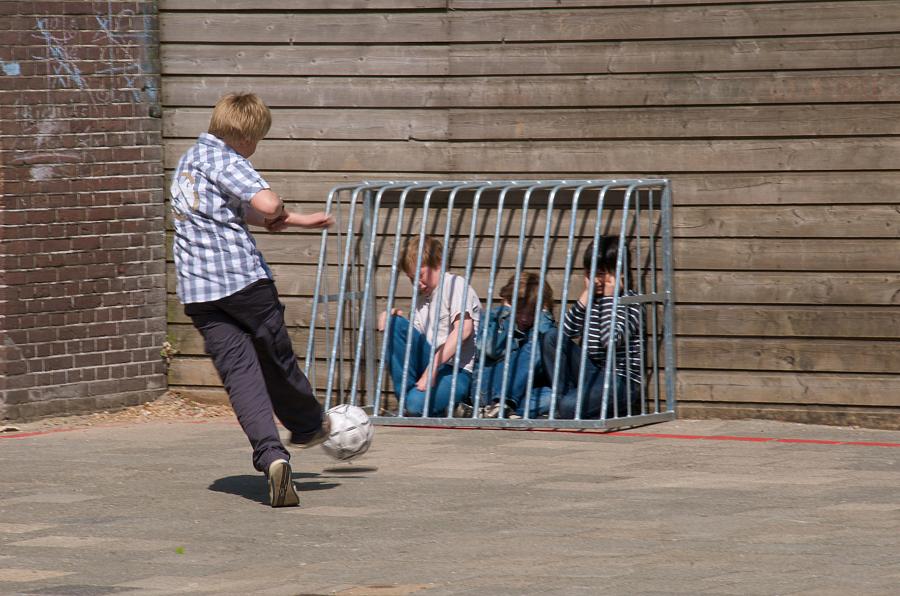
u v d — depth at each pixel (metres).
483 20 25.33
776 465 19.91
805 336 23.84
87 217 26.12
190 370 27.31
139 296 26.94
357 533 15.84
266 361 17.89
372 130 26.14
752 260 24.05
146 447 22.62
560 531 15.70
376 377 26.30
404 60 25.88
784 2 23.64
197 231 17.50
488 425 23.86
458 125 25.64
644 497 17.59
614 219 24.95
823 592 12.69
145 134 26.83
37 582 13.84
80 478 19.61
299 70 26.42
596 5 24.66
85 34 25.97
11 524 16.62
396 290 26.38
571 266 24.42
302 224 17.77
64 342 25.97
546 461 20.53
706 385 24.41
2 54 24.98
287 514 16.97
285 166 26.62
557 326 24.92
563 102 24.98
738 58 23.94
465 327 24.66
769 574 13.47
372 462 20.69
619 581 13.30
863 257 23.44
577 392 23.75
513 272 25.58
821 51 23.48
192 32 26.75
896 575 13.34
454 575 13.74
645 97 24.50
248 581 13.74
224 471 20.12
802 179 23.70
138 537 15.85
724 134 24.09
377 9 25.94
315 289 26.12
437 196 26.03
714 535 15.31
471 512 16.86
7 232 25.16
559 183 24.47
